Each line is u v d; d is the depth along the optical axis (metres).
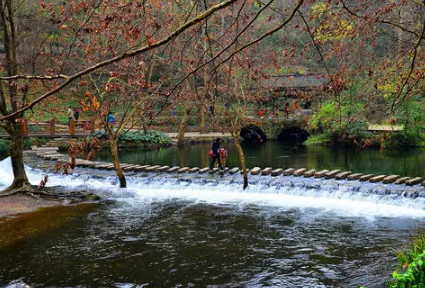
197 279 8.44
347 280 8.06
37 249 10.09
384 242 10.25
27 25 14.98
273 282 8.20
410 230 11.13
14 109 14.09
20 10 15.37
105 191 16.20
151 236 11.03
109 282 8.34
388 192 13.96
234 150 29.08
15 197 14.71
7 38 13.28
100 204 14.38
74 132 30.06
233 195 15.53
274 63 14.03
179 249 10.07
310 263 9.09
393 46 9.03
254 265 9.06
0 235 11.08
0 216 12.73
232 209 13.69
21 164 15.27
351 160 23.30
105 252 9.90
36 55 12.08
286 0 13.05
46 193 15.12
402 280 4.82
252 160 23.98
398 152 26.52
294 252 9.78
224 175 17.77
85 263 9.25
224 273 8.70
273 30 3.79
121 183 16.81
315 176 16.73
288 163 22.58
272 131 36.22
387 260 8.93
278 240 10.63
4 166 22.64
